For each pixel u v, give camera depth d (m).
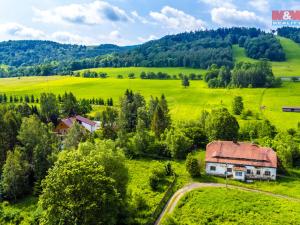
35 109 142.62
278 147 96.69
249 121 140.25
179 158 101.00
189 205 70.56
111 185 57.50
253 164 86.19
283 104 181.38
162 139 112.62
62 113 158.25
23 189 80.19
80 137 102.75
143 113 133.50
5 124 92.31
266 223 62.84
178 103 193.38
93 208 54.19
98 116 157.38
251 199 72.38
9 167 78.00
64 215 54.97
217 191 76.69
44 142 87.00
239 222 63.75
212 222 64.38
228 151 90.44
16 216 69.75
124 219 62.97
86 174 57.03
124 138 105.06
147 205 70.00
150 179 79.62
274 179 85.12
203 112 133.75
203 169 91.06
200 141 111.25
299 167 93.81
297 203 71.12
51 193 56.69
